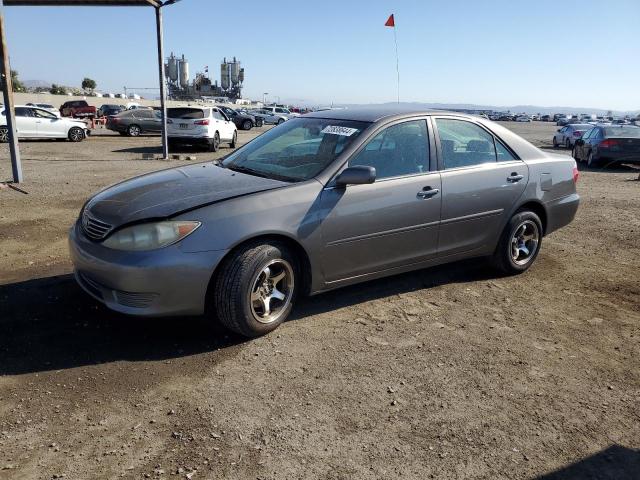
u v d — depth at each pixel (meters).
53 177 11.64
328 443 2.85
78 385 3.30
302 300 4.78
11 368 3.46
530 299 5.04
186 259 3.59
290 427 2.97
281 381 3.44
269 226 3.82
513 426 3.08
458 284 5.36
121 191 4.24
